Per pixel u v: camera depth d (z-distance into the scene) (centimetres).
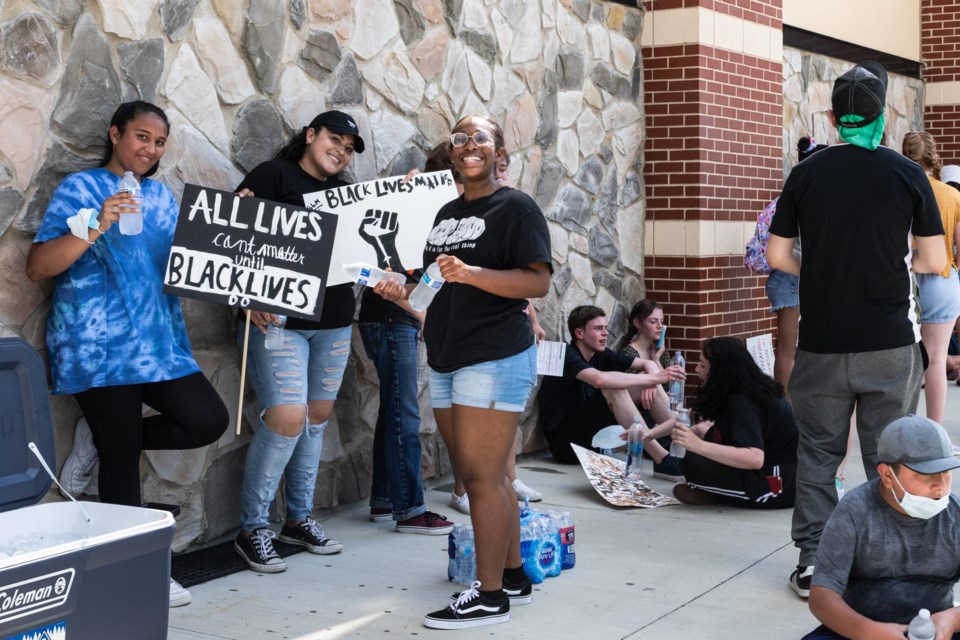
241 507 536
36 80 436
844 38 1092
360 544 531
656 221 826
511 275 403
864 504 327
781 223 464
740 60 855
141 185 444
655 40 817
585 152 767
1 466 350
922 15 1271
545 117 729
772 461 594
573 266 758
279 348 489
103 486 432
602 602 448
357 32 588
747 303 870
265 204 448
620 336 809
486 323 411
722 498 603
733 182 849
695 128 806
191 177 504
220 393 521
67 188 422
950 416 883
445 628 415
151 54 482
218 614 431
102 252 427
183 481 505
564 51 745
